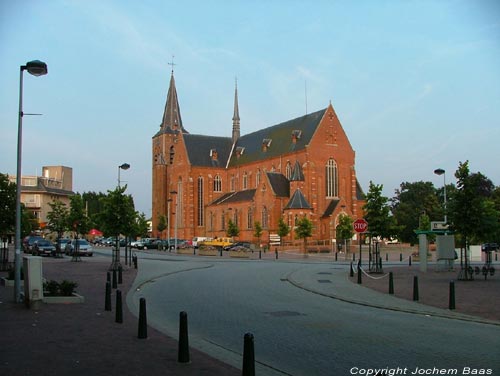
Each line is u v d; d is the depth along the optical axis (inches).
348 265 1948.8
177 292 1004.6
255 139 4680.1
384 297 919.7
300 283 1173.7
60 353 469.4
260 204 3895.2
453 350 500.1
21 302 807.7
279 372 420.8
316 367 439.2
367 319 687.1
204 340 541.6
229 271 1595.7
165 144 5280.5
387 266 1916.8
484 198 1293.1
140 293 986.7
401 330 605.9
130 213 1614.2
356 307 807.7
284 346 518.6
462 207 1264.8
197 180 4712.1
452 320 682.2
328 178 3836.1
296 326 630.5
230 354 479.2
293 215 3619.6
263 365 443.8
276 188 3821.4
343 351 496.7
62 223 2532.0
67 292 827.4
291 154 3951.8
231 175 4768.7
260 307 797.9
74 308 751.7
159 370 413.7
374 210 1576.0
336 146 3885.3
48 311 720.3
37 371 408.2
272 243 3641.7
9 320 645.3
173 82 5433.1
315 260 2386.8
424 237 1593.3
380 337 563.5
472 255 2395.4
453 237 1562.5
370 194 1589.6
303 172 3779.5
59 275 1363.2
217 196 4781.0
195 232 4655.5
